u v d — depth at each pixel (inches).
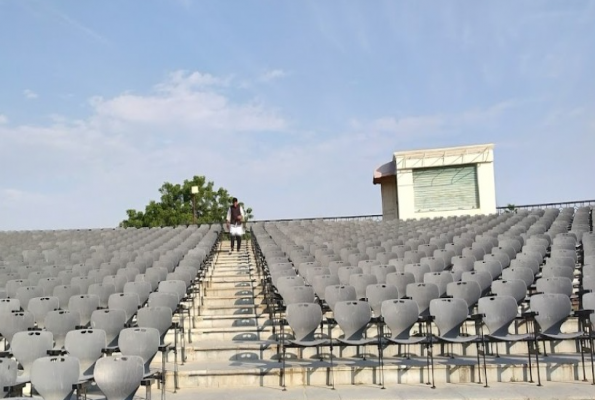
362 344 351.9
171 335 429.4
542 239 609.0
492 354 381.1
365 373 346.3
